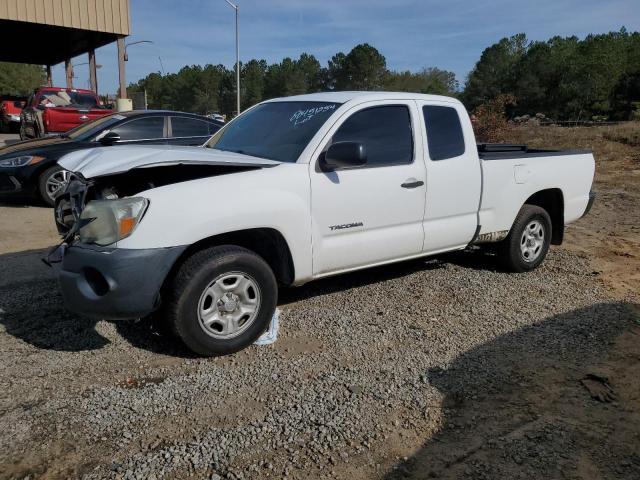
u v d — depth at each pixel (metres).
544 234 6.10
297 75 94.75
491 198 5.50
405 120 4.89
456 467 2.85
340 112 4.51
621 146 19.89
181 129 9.56
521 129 23.16
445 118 5.19
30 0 16.61
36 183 8.85
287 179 4.09
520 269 5.97
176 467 2.76
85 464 2.78
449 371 3.79
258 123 5.05
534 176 5.86
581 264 6.50
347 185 4.40
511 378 3.72
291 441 2.99
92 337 4.16
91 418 3.14
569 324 4.62
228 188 3.84
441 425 3.20
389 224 4.74
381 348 4.10
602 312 4.90
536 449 3.00
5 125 26.50
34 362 3.76
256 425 3.12
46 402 3.29
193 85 104.69
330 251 4.39
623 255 7.04
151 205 3.55
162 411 3.23
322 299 5.06
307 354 3.98
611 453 2.98
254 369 3.74
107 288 3.54
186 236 3.62
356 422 3.18
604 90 64.06
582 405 3.43
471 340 4.28
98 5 17.75
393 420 3.21
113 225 3.50
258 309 4.00
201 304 3.74
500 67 82.88
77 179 4.17
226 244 3.99
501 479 2.77
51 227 7.75
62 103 16.47
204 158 3.97
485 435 3.11
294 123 4.71
